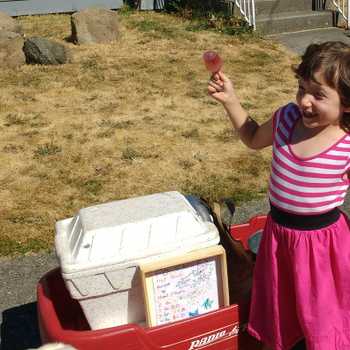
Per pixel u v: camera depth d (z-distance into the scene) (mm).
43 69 4215
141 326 1330
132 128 3195
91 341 1251
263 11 5367
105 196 2477
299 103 1228
